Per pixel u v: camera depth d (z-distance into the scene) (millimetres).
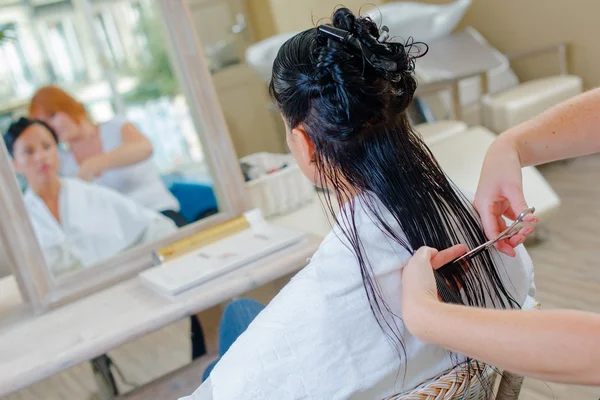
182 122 1298
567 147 646
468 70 2773
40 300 1159
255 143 1574
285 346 589
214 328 1399
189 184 1314
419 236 597
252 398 595
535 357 361
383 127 607
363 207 605
